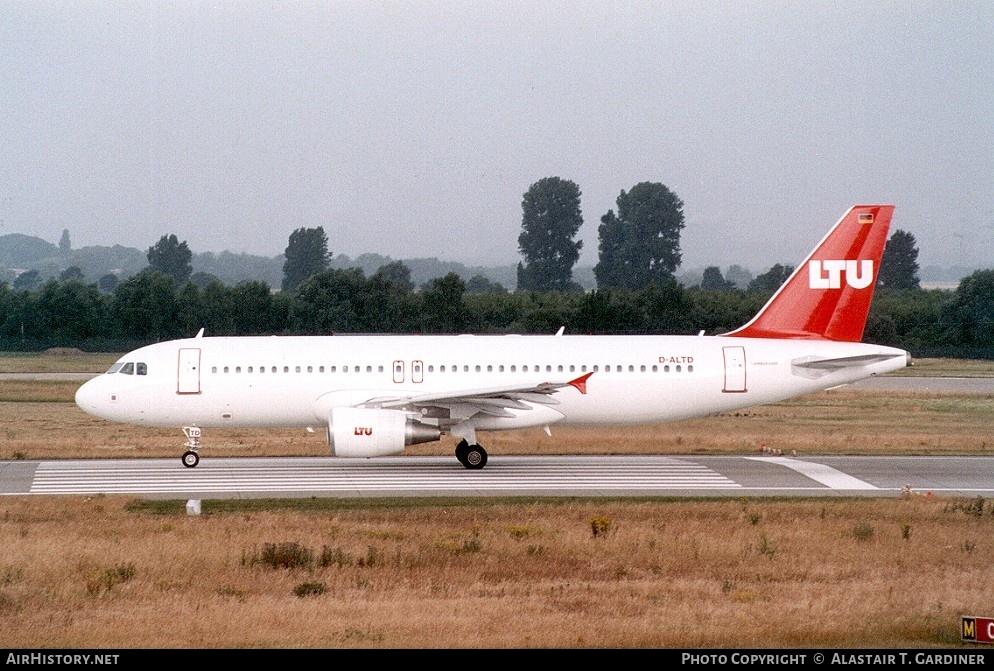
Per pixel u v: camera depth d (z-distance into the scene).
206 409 155.88
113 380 155.38
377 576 93.69
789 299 163.88
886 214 162.12
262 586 89.75
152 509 121.50
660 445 178.12
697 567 98.19
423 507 123.31
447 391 156.38
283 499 128.25
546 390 146.75
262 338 161.88
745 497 131.25
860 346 162.25
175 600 84.75
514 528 110.50
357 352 157.75
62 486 137.75
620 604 84.44
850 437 190.38
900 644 74.44
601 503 126.25
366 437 145.25
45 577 91.81
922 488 138.62
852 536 109.31
